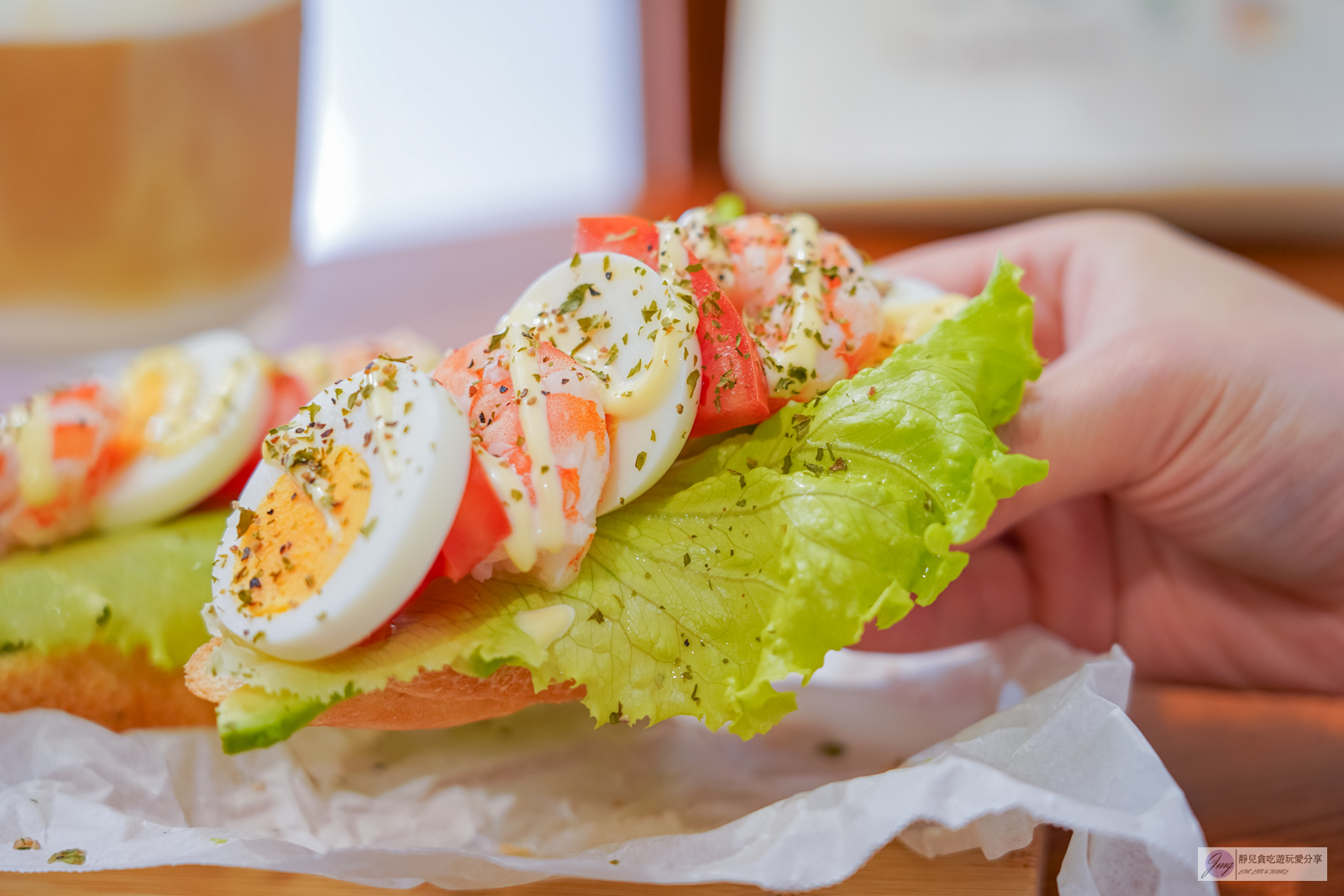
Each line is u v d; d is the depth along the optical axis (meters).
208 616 0.26
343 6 0.81
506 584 0.27
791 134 0.77
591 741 0.32
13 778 0.30
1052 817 0.25
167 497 0.33
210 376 0.35
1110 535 0.36
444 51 0.83
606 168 0.88
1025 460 0.25
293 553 0.25
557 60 0.85
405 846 0.29
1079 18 0.73
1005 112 0.75
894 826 0.25
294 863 0.27
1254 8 0.70
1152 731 0.33
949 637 0.36
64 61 0.39
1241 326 0.31
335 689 0.25
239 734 0.24
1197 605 0.35
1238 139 0.71
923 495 0.26
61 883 0.28
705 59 0.82
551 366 0.26
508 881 0.27
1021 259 0.36
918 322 0.30
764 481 0.27
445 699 0.28
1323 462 0.31
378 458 0.25
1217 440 0.31
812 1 0.77
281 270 0.49
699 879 0.26
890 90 0.76
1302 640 0.34
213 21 0.41
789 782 0.30
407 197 0.85
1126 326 0.31
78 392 0.34
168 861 0.27
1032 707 0.28
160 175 0.42
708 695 0.26
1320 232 0.67
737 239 0.29
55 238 0.42
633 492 0.27
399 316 0.58
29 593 0.31
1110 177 0.72
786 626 0.25
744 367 0.27
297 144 0.47
